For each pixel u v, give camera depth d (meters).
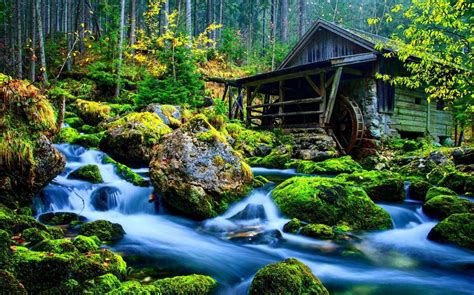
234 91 22.28
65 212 5.25
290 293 2.98
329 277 3.95
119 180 7.07
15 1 20.91
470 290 3.70
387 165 10.95
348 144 14.00
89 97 16.48
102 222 4.71
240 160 6.54
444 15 7.27
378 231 5.41
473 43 7.61
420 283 3.85
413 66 8.72
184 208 5.70
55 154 5.28
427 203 6.12
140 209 6.18
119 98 16.36
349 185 6.12
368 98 13.70
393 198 7.02
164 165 5.96
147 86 13.62
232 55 26.12
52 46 21.84
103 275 3.03
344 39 15.41
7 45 21.64
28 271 2.80
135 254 4.23
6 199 4.71
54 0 29.66
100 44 19.62
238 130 12.83
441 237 4.95
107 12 20.88
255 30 37.88
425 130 15.14
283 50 26.11
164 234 5.10
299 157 12.16
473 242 4.73
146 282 3.45
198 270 3.90
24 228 3.90
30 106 4.98
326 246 4.79
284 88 14.91
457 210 5.76
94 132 11.68
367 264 4.30
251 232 5.25
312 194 5.78
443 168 8.95
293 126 14.23
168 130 9.74
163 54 14.15
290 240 4.97
